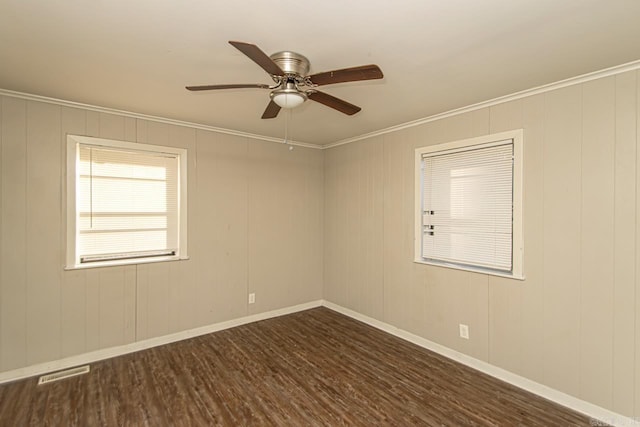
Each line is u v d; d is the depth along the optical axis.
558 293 2.40
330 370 2.85
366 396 2.46
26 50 1.91
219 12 1.53
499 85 2.43
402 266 3.56
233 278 3.87
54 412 2.24
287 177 4.34
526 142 2.55
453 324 3.07
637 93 2.05
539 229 2.49
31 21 1.61
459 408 2.32
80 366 2.90
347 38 1.77
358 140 4.12
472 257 2.95
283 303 4.32
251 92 2.59
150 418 2.19
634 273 2.08
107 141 3.05
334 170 4.51
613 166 2.15
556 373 2.40
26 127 2.69
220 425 2.13
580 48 1.88
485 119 2.81
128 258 3.22
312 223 4.60
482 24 1.63
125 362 2.98
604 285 2.19
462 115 2.98
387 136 3.73
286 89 1.85
